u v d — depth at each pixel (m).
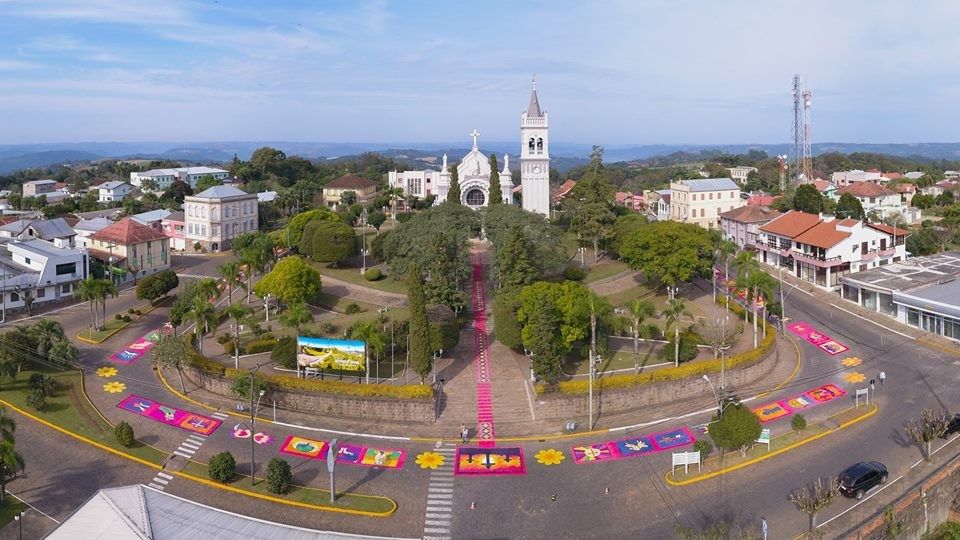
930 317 111.06
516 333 94.19
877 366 98.12
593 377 89.25
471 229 123.25
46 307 128.62
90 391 90.31
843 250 136.88
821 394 88.81
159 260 158.62
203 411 85.19
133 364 100.31
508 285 104.50
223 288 134.12
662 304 120.88
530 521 63.44
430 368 86.06
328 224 142.50
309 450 76.50
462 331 106.19
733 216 176.25
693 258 115.25
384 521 63.72
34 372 94.12
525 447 77.12
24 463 68.44
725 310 118.19
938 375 94.19
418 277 86.06
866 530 58.94
